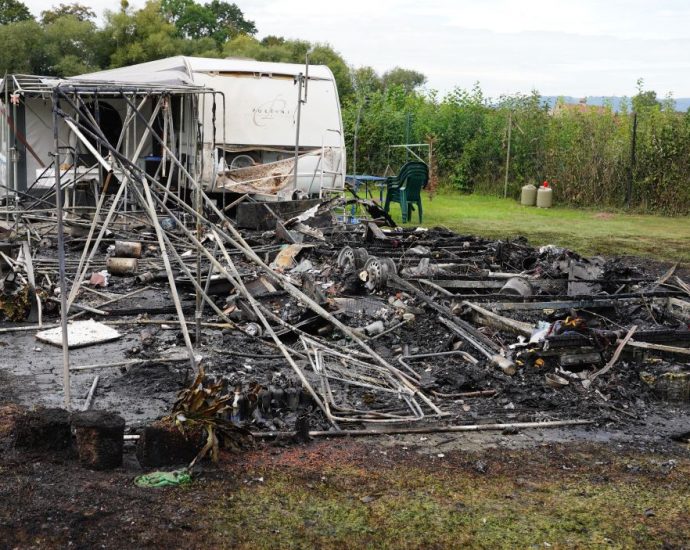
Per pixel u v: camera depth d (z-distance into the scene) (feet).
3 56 123.44
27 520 14.48
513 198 77.36
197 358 24.43
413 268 35.06
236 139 52.13
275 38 152.15
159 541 14.11
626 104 77.87
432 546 14.49
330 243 41.52
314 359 24.62
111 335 26.76
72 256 39.22
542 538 14.90
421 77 165.68
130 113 34.76
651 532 15.28
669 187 68.49
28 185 54.29
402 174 58.08
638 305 30.58
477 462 18.08
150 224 40.55
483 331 27.20
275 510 15.47
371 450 18.53
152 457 16.93
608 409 21.97
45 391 21.71
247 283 32.60
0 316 28.71
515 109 79.87
